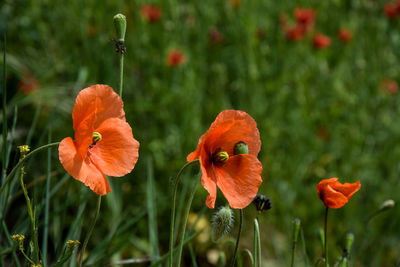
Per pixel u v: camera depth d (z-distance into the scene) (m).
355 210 5.85
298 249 5.44
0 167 4.20
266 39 7.20
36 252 2.11
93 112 1.76
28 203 2.03
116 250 3.06
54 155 4.71
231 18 6.91
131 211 4.98
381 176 6.51
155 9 6.34
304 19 6.89
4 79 2.61
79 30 6.27
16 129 4.85
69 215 4.25
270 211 5.60
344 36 7.45
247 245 5.19
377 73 7.39
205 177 1.92
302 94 6.58
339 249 5.53
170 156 5.61
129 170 1.95
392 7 7.75
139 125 5.68
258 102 6.26
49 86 5.33
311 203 5.85
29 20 6.22
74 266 2.83
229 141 2.12
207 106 6.27
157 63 6.36
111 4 6.36
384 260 5.68
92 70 5.85
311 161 6.25
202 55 6.57
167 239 4.98
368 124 6.73
